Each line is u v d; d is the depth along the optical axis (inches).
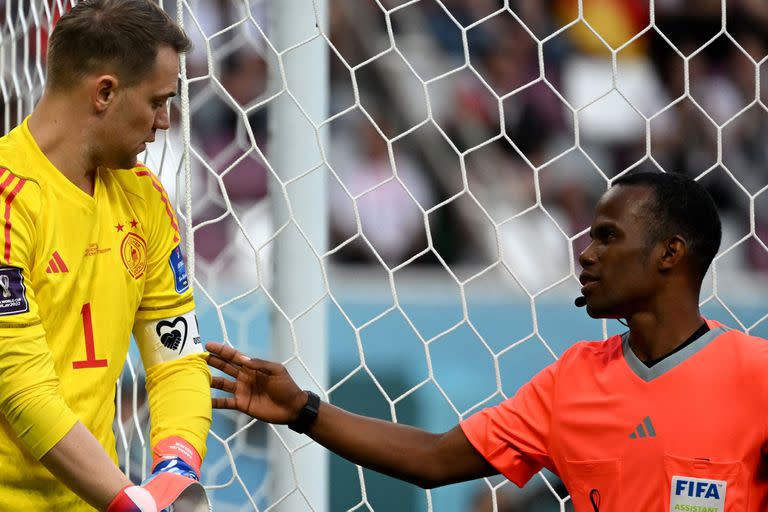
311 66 464.8
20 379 273.0
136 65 283.7
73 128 287.6
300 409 348.8
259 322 674.2
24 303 275.9
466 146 917.2
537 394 336.8
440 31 953.5
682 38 974.4
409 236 874.8
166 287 320.2
